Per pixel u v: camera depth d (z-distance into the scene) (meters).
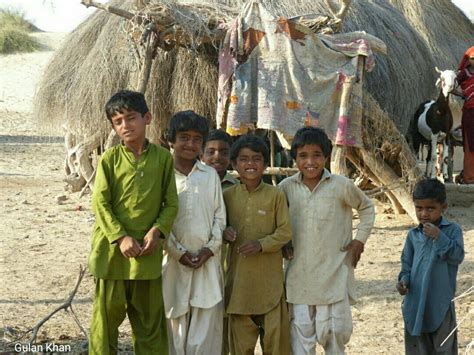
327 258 5.16
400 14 13.40
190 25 9.69
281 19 9.81
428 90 13.79
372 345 6.36
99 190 4.87
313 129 5.20
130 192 4.88
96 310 4.95
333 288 5.15
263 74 9.82
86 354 5.95
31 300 7.54
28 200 13.07
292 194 5.27
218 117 10.04
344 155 10.03
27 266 8.80
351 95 10.03
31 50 40.66
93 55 11.84
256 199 5.15
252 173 5.11
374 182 11.58
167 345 5.01
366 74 11.55
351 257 5.26
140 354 4.96
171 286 5.13
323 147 5.15
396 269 8.75
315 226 5.16
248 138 5.14
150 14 9.60
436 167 14.79
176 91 11.29
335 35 10.10
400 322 6.97
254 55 9.88
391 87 11.95
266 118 9.75
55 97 12.37
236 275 5.13
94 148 12.48
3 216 11.66
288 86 9.84
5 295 7.68
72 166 13.02
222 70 9.95
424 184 5.20
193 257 5.02
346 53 9.98
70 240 10.14
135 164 4.91
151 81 11.26
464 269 8.63
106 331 4.93
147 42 9.60
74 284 8.11
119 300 4.93
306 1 11.57
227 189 5.30
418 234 5.27
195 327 5.08
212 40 9.92
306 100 9.84
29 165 17.88
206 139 5.57
